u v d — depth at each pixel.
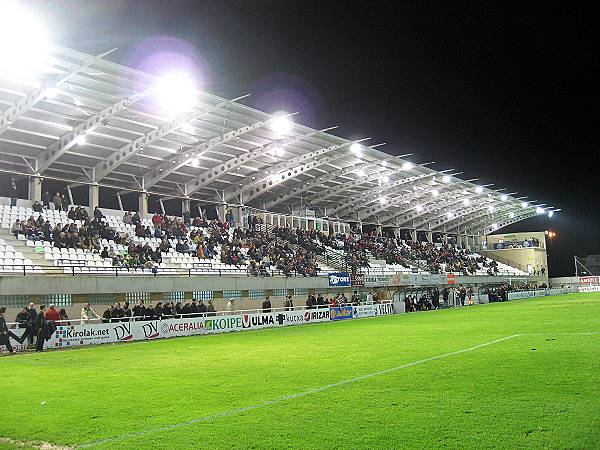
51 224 34.31
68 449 7.38
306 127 39.56
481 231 91.56
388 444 6.91
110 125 33.53
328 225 61.22
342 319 39.66
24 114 30.42
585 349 15.09
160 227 40.22
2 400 10.90
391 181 57.78
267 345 20.84
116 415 9.17
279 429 7.82
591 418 7.73
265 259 44.62
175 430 8.02
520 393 9.55
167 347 21.56
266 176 46.97
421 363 13.82
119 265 32.28
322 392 10.45
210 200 49.06
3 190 37.75
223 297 36.88
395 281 51.69
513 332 21.61
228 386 11.61
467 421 7.82
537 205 84.44
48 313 23.33
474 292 66.75
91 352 20.41
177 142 38.06
